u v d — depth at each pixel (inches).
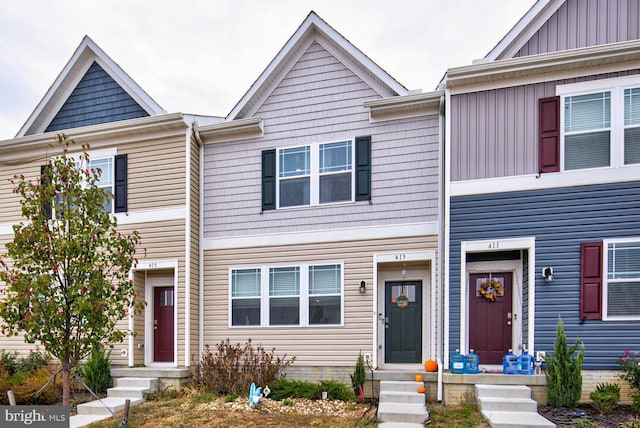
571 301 260.1
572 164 269.1
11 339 386.0
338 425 228.5
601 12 280.8
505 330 294.4
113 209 373.1
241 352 320.5
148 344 365.1
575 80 272.1
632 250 253.6
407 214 321.4
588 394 249.3
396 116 330.0
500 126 283.0
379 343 326.3
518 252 293.3
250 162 364.8
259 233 355.6
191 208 358.9
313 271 339.0
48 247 202.2
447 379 262.5
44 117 411.2
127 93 390.0
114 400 299.0
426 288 322.3
